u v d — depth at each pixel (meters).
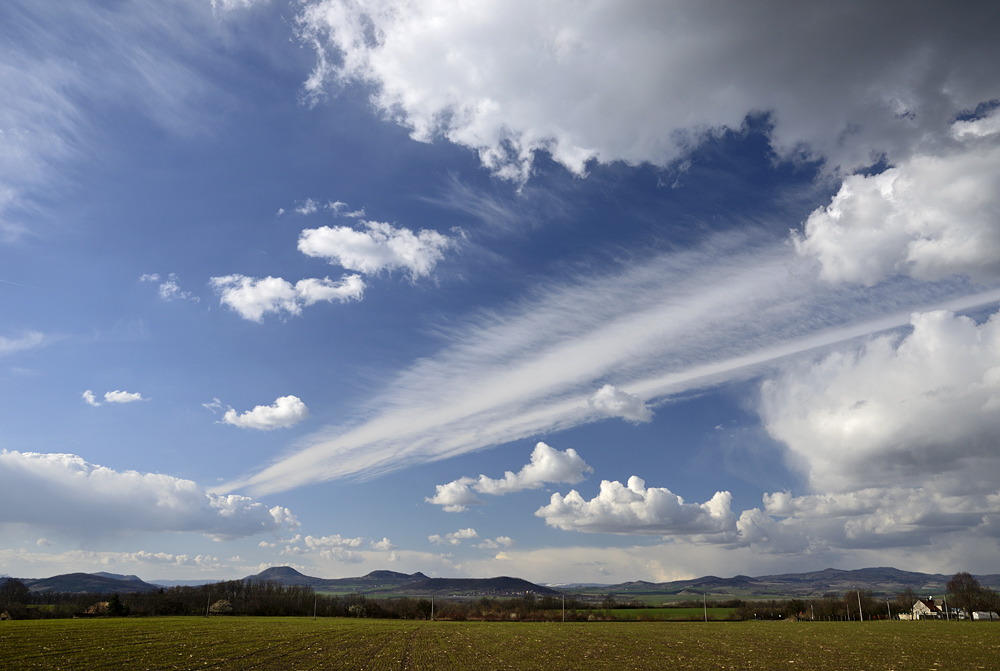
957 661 59.69
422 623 152.38
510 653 70.62
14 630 83.50
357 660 60.66
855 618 197.12
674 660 63.94
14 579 169.50
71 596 187.38
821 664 59.03
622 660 63.97
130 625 105.62
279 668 52.56
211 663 54.78
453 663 59.56
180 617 160.50
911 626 133.25
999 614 183.12
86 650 61.34
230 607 194.75
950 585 195.12
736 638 97.12
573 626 141.88
